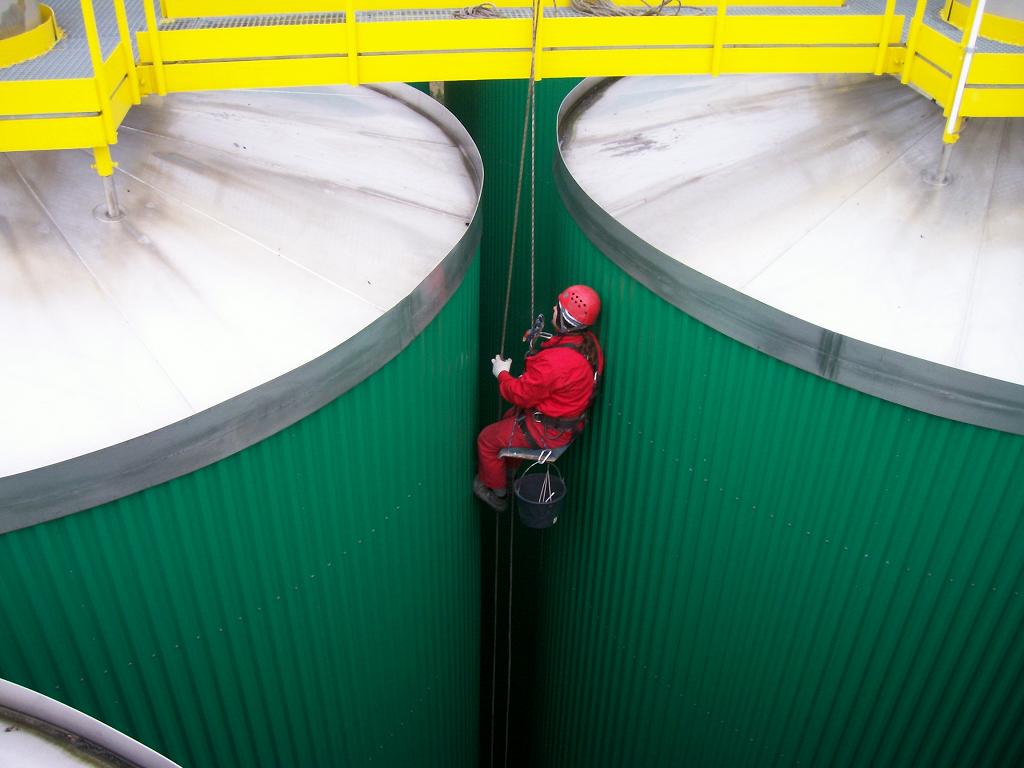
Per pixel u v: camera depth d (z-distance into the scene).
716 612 6.65
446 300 5.89
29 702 3.21
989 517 5.13
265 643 5.44
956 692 5.89
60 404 4.45
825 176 5.95
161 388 4.59
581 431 7.04
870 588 5.66
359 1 5.82
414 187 6.48
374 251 5.74
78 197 5.33
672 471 6.43
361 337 5.01
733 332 5.45
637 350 6.33
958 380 4.72
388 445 5.71
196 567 4.86
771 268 5.47
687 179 6.31
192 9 5.73
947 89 5.32
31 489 4.12
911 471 5.14
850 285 5.29
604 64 5.78
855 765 6.46
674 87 7.43
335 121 6.95
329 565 5.61
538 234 9.75
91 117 4.76
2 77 4.70
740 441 5.82
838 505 5.50
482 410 11.73
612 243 6.16
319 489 5.28
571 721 8.99
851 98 6.50
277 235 5.57
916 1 6.34
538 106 9.24
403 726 7.16
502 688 12.41
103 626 4.71
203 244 5.32
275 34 5.39
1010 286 5.18
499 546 10.93
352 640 6.10
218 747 5.56
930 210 5.59
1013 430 4.78
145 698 5.09
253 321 5.03
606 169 6.69
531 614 10.98
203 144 6.01
